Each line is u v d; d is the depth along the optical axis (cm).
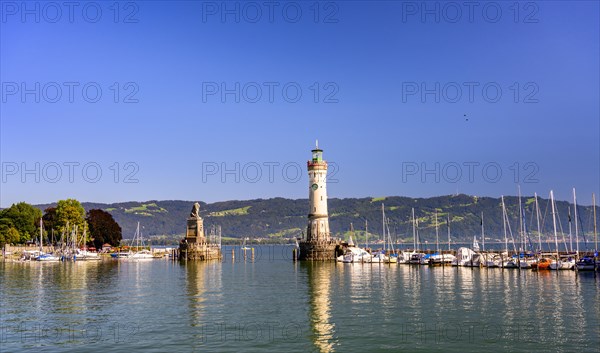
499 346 4647
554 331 5156
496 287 8406
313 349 4644
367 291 8212
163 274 12025
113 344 4834
